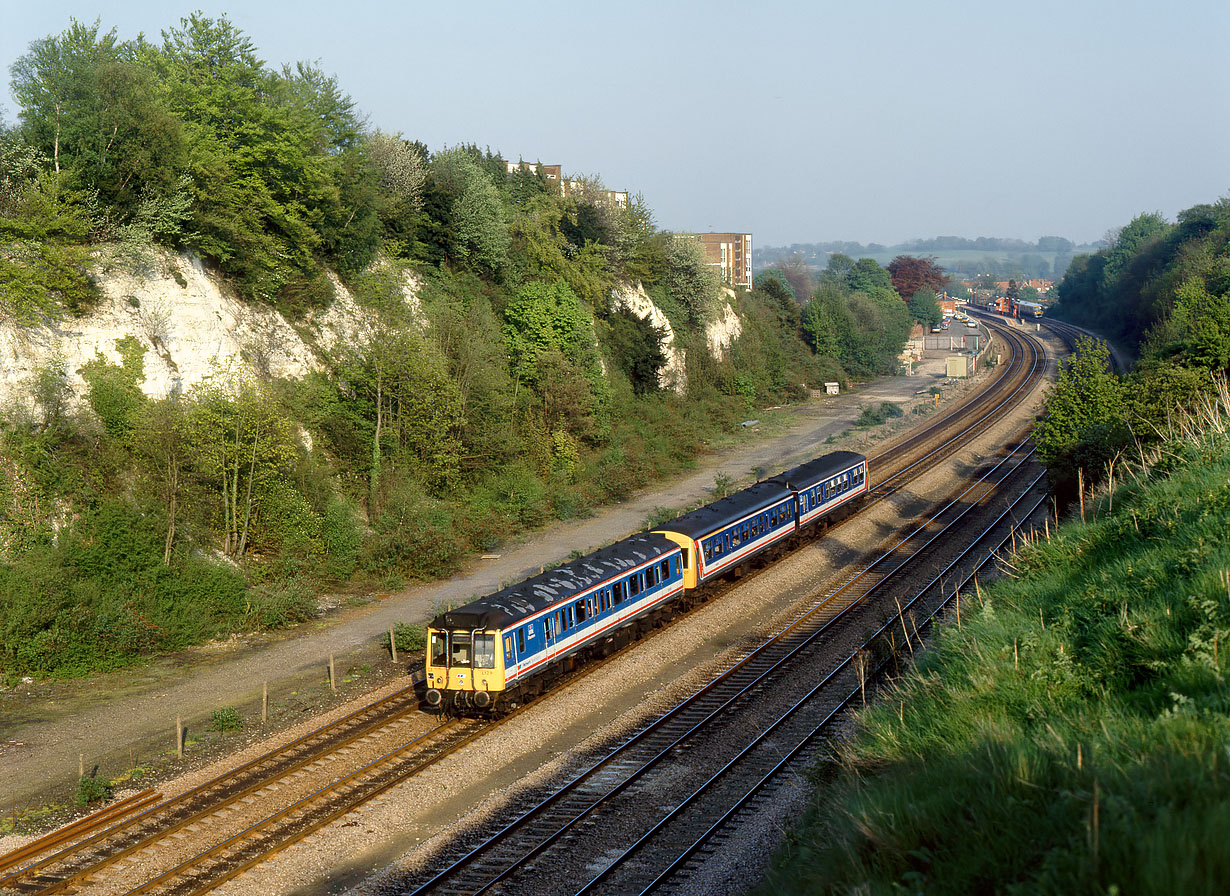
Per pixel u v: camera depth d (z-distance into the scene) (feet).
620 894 56.29
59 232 121.70
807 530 157.69
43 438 111.24
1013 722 46.88
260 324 151.33
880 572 140.97
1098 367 155.84
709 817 66.33
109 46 133.08
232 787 73.77
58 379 115.55
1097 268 648.38
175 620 109.70
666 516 165.17
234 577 117.29
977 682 52.34
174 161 134.72
